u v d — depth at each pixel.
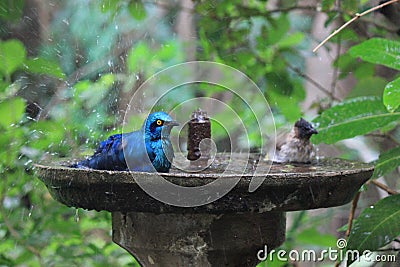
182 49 8.92
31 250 7.51
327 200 4.47
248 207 4.27
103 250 7.78
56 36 8.88
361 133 5.91
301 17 9.46
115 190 4.24
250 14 8.34
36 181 7.43
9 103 6.88
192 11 8.62
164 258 4.83
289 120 8.31
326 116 5.98
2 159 7.12
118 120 7.41
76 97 7.64
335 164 5.39
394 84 4.81
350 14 7.92
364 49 5.61
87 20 8.83
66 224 7.77
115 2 8.48
